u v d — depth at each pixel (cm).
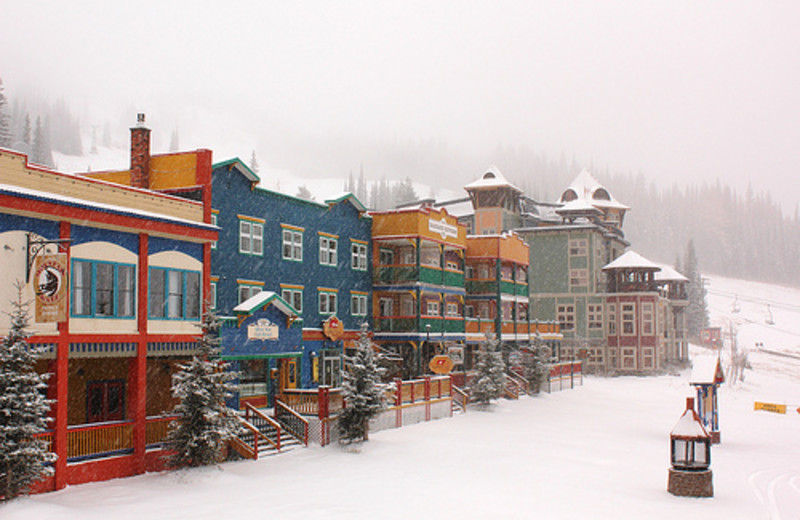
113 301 2264
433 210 4559
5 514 1723
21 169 2028
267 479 2297
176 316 2498
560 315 7562
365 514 1927
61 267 1964
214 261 3275
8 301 1958
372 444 2925
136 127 2962
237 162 3378
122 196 2344
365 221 4434
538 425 3750
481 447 3012
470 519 1917
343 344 4156
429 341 4447
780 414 5134
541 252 7675
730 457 3216
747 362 9725
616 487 2402
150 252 2408
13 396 1831
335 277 4141
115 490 2070
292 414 2872
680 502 2217
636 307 7275
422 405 3634
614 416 4278
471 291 5362
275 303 2950
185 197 2853
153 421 2366
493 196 7681
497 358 4272
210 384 2344
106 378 2569
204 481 2202
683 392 5875
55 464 2039
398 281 4406
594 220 7938
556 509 2064
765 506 2209
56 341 2069
